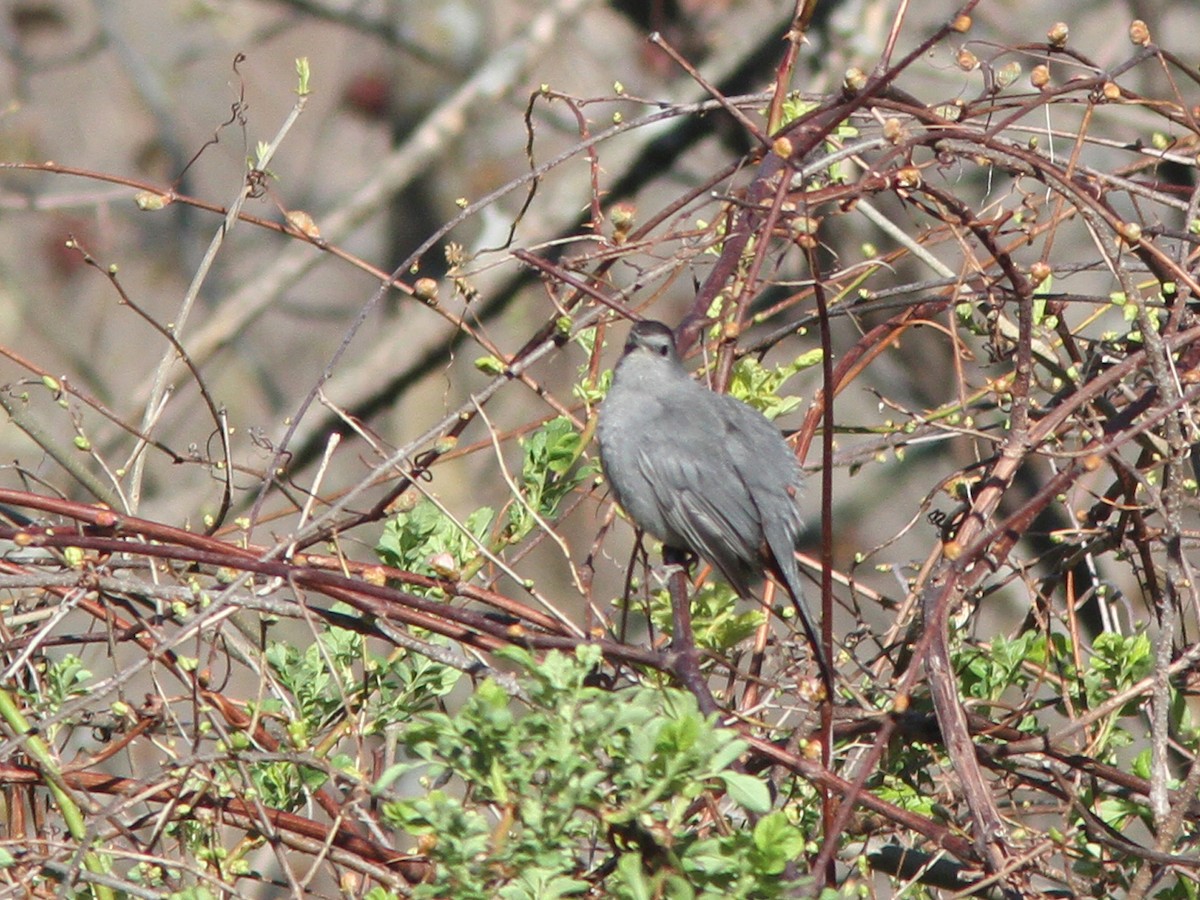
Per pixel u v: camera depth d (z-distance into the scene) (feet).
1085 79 28.89
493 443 32.63
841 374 32.07
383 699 29.91
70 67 98.68
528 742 21.22
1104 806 28.02
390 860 26.86
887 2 75.82
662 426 33.27
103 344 93.45
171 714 26.37
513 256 30.71
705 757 20.25
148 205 32.12
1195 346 30.45
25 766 26.99
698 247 31.73
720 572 32.89
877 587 70.28
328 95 99.55
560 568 65.41
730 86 76.18
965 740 24.53
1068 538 33.60
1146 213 45.16
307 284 96.78
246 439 75.15
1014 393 27.89
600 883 23.88
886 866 29.48
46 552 31.24
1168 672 25.85
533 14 84.79
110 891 25.35
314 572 26.11
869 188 27.50
